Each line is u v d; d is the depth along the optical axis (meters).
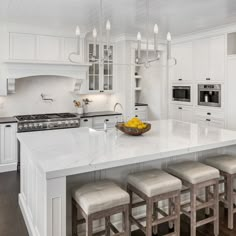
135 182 2.41
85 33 5.09
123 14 3.96
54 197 1.97
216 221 2.67
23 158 3.09
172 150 2.43
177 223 2.44
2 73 4.66
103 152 2.35
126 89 5.68
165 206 3.02
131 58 5.68
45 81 5.41
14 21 4.39
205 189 3.06
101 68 5.75
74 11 3.79
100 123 5.46
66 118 4.99
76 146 2.57
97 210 2.00
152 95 6.58
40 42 4.86
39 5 3.53
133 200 2.81
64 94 5.63
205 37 5.23
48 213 1.96
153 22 4.48
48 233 1.98
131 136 3.06
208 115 5.30
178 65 5.98
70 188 2.42
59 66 5.01
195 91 5.57
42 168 1.94
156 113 6.46
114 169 2.66
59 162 2.07
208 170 2.64
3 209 3.23
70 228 2.44
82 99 5.86
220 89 5.00
